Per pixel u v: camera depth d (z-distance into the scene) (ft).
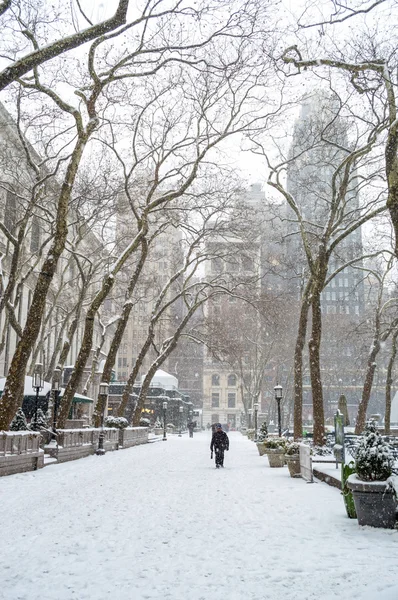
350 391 287.89
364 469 28.86
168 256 184.85
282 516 32.37
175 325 207.92
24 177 113.39
